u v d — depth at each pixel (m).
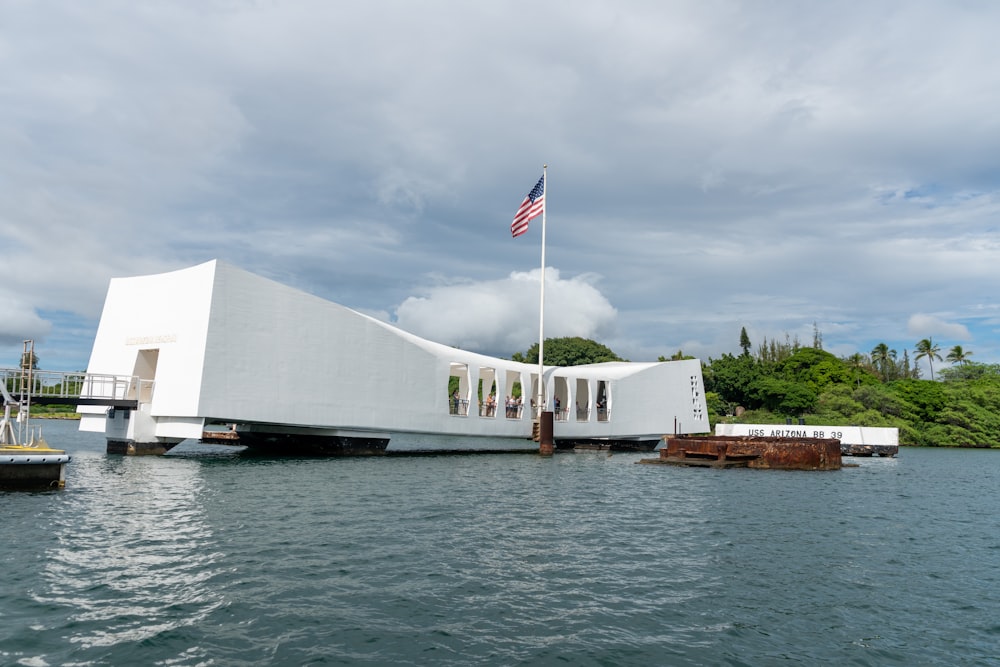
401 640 7.83
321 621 8.37
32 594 9.16
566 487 23.16
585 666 7.27
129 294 34.00
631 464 34.84
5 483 18.17
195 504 16.67
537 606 9.24
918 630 8.78
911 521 17.80
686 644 8.03
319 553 11.77
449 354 40.28
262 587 9.66
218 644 7.56
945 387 85.50
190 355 30.06
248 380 30.70
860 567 12.13
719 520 16.84
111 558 11.13
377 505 17.38
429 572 10.76
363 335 35.34
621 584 10.48
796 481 28.08
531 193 40.47
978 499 23.47
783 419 78.88
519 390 69.44
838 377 91.00
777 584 10.79
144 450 31.20
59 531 13.13
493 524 15.17
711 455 35.41
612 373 49.62
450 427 39.16
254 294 31.25
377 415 35.62
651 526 15.65
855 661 7.68
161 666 6.94
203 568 10.59
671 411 52.31
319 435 35.72
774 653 7.85
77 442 41.16
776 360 117.00
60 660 7.03
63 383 28.36
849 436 48.50
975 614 9.50
